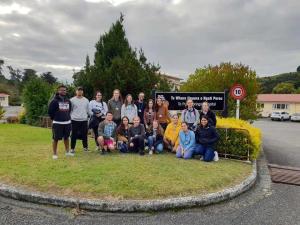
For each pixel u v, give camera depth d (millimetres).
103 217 4406
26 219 4266
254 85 13734
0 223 4117
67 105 7289
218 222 4316
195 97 10492
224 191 5246
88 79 13414
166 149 8555
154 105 8906
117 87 12570
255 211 4750
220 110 10406
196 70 15625
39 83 18156
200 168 6609
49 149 8383
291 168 7781
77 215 4441
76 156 7492
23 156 7383
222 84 13750
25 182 5363
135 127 8117
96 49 14297
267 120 42219
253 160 7922
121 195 4867
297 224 4297
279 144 13266
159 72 14094
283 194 5625
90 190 5016
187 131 7727
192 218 4434
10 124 17547
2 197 5051
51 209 4625
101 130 7957
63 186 5176
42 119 16812
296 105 49531
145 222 4270
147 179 5605
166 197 4887
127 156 7617
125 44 14188
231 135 8039
